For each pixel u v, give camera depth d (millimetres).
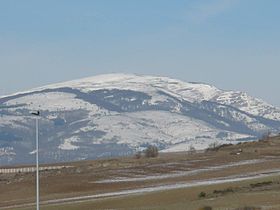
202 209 78625
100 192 129625
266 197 88500
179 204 89625
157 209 84625
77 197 122250
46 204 111812
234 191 102438
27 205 115188
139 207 92125
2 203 126875
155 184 135500
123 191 126562
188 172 157750
